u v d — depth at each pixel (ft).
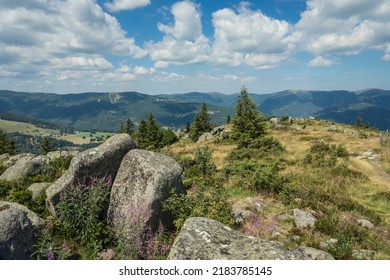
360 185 74.02
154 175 35.86
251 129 137.08
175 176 37.60
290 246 36.37
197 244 22.35
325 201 57.98
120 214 36.19
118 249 32.37
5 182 50.26
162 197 35.63
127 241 31.14
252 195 56.85
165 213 36.11
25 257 28.27
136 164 37.50
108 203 38.42
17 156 96.12
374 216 54.13
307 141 150.71
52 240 32.04
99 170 39.65
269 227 39.86
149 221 34.40
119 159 40.78
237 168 74.64
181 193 38.68
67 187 37.52
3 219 27.61
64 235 34.58
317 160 94.84
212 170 77.51
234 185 63.10
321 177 78.54
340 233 41.50
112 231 35.29
